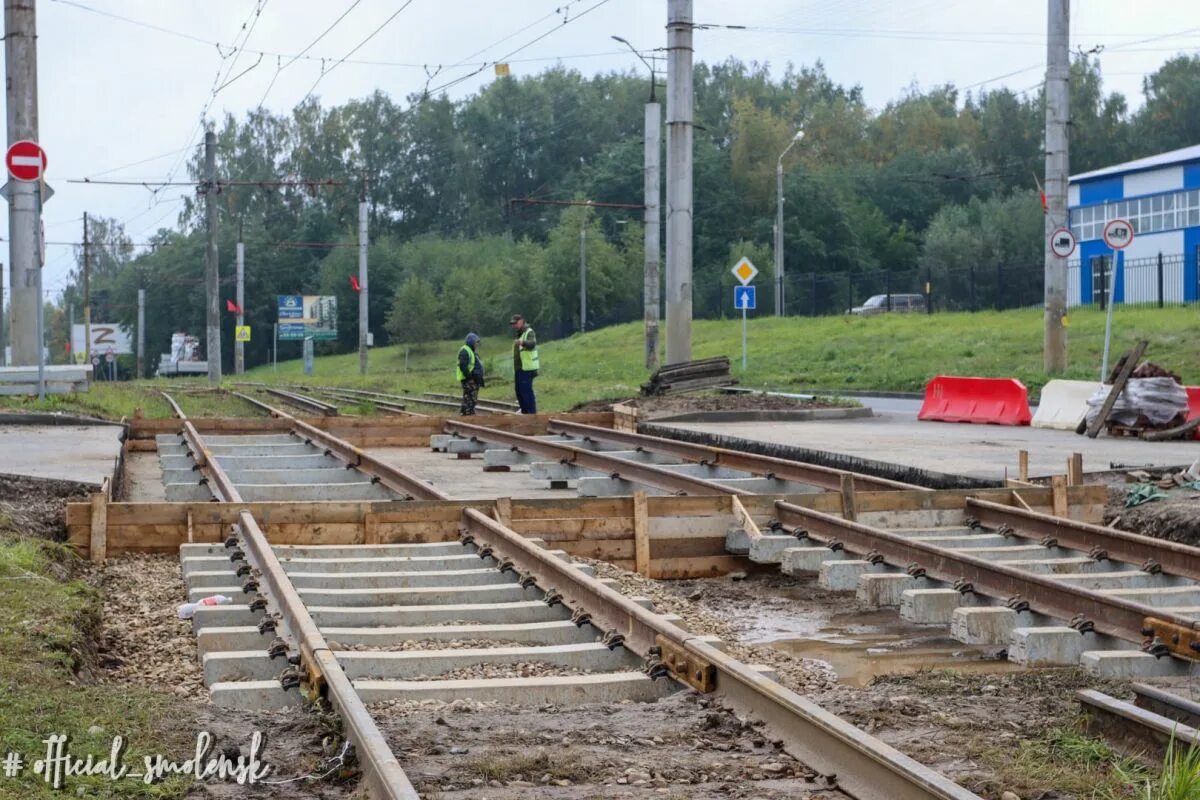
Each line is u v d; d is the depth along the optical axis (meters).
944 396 31.41
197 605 10.73
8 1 30.31
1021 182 130.50
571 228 104.12
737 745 7.33
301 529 14.04
